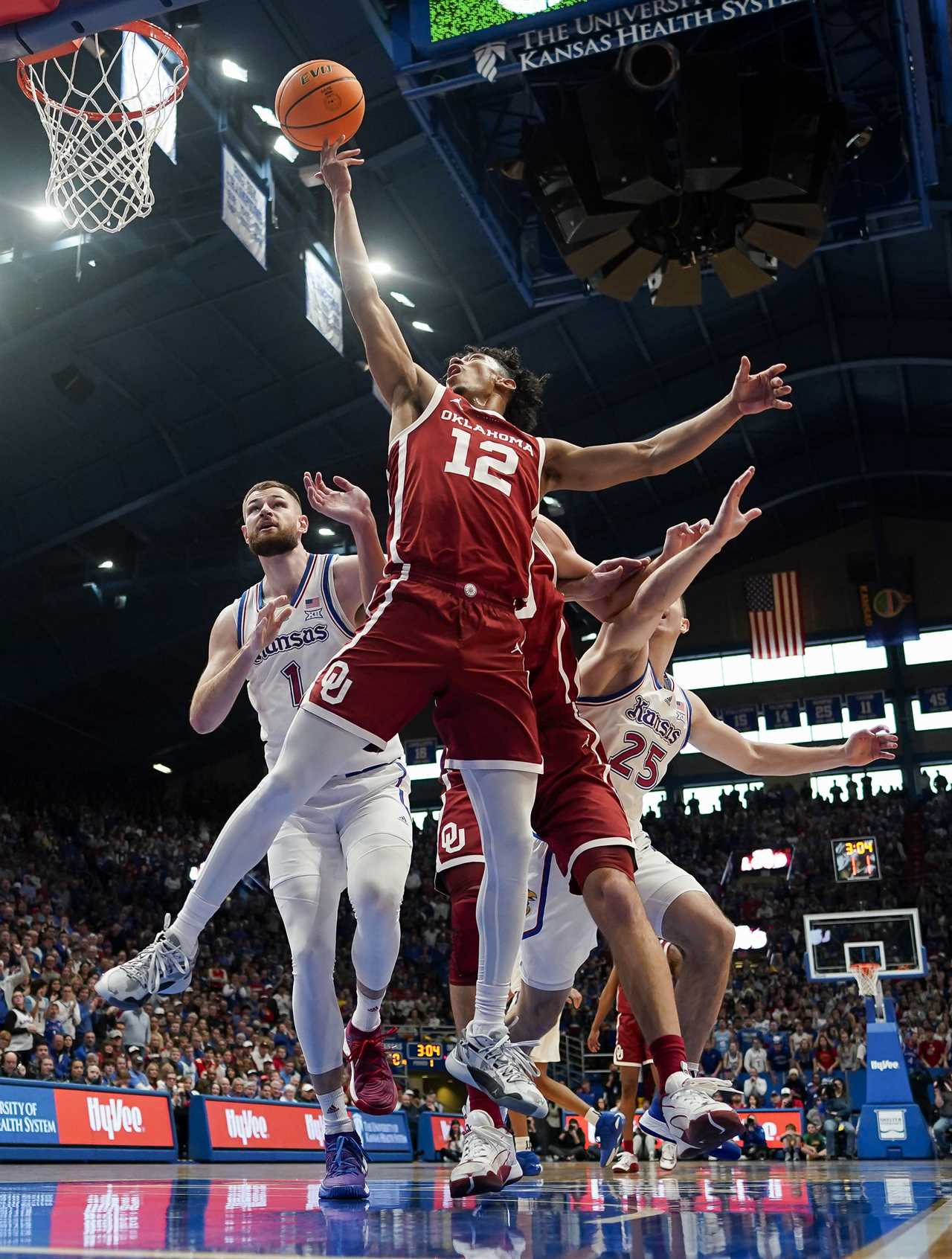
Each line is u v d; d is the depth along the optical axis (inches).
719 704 1298.0
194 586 983.0
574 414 927.0
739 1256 66.9
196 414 812.0
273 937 1040.8
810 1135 701.3
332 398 808.3
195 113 569.0
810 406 1039.6
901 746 1227.2
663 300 566.6
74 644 1001.5
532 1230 89.1
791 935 1047.6
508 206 683.4
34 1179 251.6
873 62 592.7
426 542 117.8
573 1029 928.3
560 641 131.3
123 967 114.6
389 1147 639.1
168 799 1280.8
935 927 1018.1
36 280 655.8
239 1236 84.9
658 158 500.7
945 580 1267.2
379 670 113.8
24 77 357.1
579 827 122.9
